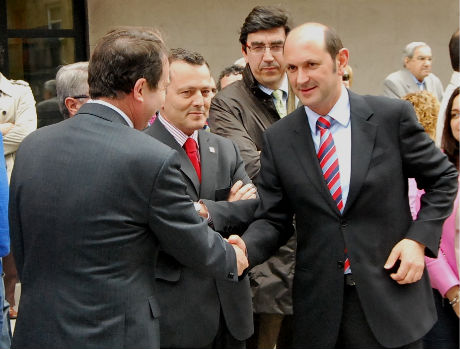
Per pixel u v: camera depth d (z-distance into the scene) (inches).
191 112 128.4
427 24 386.3
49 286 101.2
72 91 153.0
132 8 340.2
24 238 103.7
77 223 99.7
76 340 99.2
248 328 131.0
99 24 336.8
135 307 101.3
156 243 105.7
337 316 119.4
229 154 137.2
